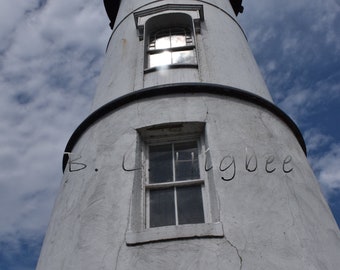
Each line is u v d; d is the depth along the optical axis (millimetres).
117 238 6098
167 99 8062
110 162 7285
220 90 8250
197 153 7523
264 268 5625
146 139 7781
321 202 7363
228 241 5832
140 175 7098
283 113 8586
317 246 6219
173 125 7609
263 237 5977
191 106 7867
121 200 6590
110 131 7922
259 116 8109
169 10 11070
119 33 11812
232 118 7758
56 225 7148
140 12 11242
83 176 7449
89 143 8055
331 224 7027
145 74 9352
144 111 7953
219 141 7223
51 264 6434
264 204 6426
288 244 5973
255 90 9344
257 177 6801
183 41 10719
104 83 10070
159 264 5668
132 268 5699
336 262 6254
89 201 6859
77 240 6383
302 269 5734
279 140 7824
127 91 9039
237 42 11023
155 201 6895
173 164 7430
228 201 6355
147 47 10492
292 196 6750
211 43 10234
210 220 6445
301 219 6438
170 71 9266
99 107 8875
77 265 6039
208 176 6902
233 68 9648
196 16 10867
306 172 7758
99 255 6000
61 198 7691
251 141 7418
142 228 6461
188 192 6938
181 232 5941
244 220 6137
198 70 9250
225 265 5582
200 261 5621
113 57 10805
